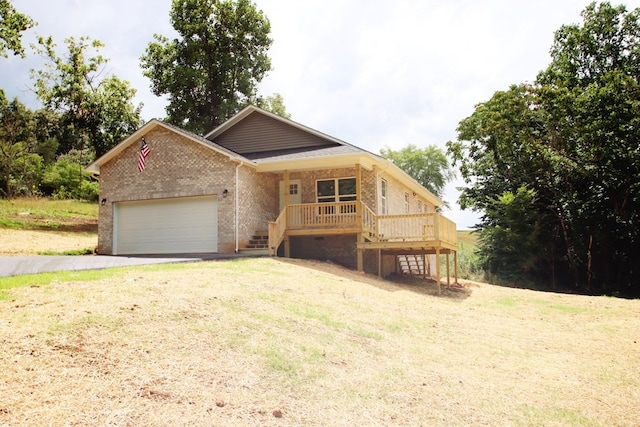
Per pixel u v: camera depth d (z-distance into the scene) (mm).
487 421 6121
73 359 5582
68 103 36625
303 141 22297
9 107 48750
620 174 27078
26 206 34969
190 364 6035
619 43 30406
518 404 6828
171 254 18766
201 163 19531
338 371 6848
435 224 17422
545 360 9289
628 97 25922
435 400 6523
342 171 20969
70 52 36531
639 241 27922
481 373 8055
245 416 5141
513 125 30984
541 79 32125
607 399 7355
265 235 20203
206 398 5340
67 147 62438
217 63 37594
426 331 10367
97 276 10133
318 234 18719
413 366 7781
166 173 20094
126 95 37938
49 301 7527
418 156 62875
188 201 19844
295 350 7219
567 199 30000
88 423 4453
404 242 17656
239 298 9258
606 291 28078
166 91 37438
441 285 19984
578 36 30797
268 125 23000
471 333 10961
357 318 10000
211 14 37500
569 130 27875
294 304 9805
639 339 11305
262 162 19641
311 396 5934
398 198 24422
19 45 26984
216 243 19109
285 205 19297
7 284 8758
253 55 39000
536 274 31000
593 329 12469
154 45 37219
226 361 6340
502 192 33250
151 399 5082
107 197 21078
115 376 5387
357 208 18453
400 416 5863
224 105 36625
